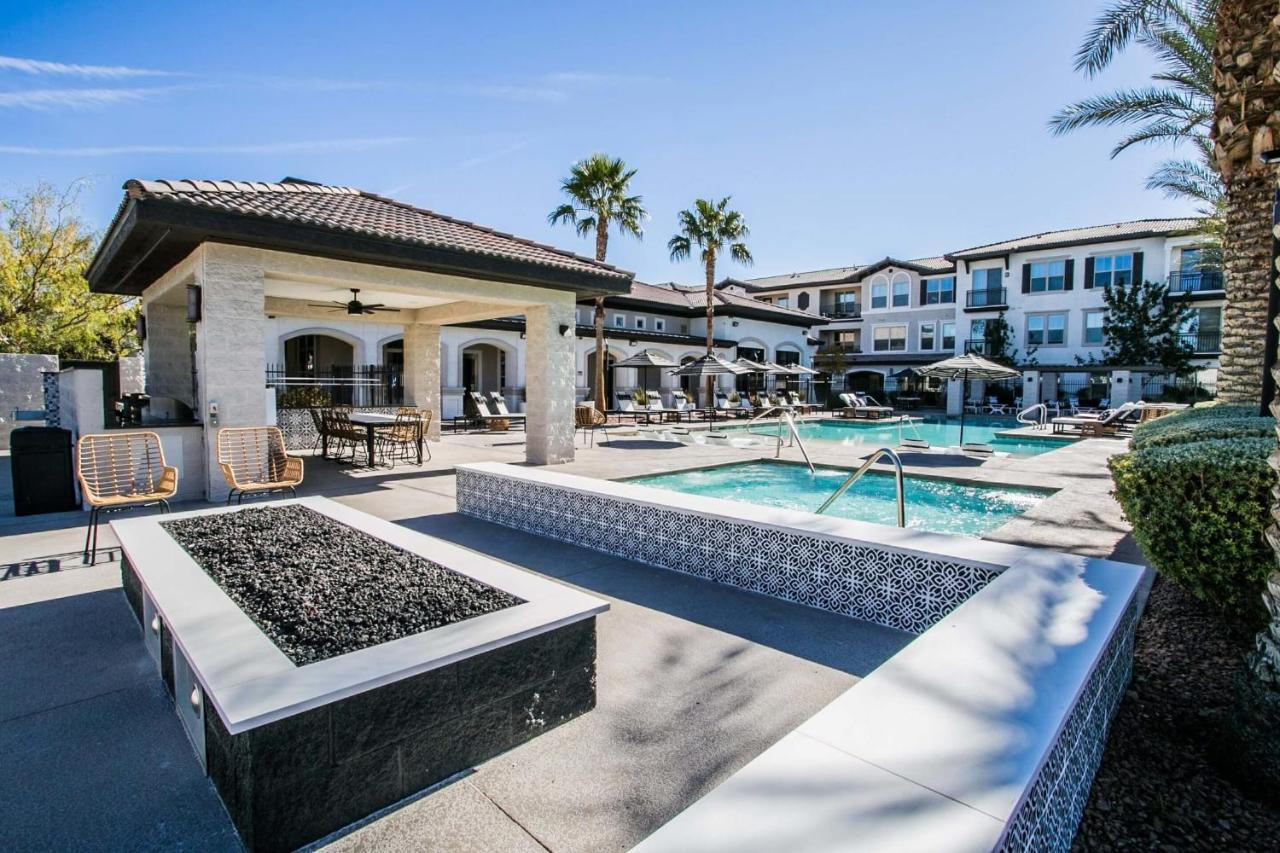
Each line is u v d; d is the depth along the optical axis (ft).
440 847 6.83
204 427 25.27
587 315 92.63
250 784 6.47
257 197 26.71
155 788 7.91
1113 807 7.19
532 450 36.47
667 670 10.94
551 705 9.06
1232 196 22.16
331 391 64.90
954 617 8.70
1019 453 48.70
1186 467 10.96
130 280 35.35
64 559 17.67
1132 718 8.99
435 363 51.21
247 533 14.19
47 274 59.47
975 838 4.55
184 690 9.16
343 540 13.66
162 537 13.53
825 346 135.33
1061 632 8.21
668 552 16.74
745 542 15.11
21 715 9.54
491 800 7.58
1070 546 16.14
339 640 8.46
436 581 10.89
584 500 18.78
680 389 99.19
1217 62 20.29
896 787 5.13
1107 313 103.45
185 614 9.12
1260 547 10.22
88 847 6.89
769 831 4.66
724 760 8.36
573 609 9.40
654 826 7.14
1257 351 21.95
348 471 34.12
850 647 11.93
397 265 29.50
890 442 55.83
